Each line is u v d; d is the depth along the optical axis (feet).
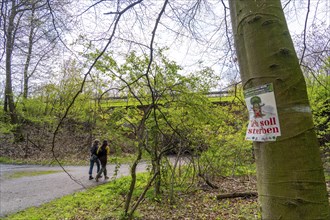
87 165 42.98
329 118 25.00
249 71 3.65
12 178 32.89
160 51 14.62
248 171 28.78
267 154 3.37
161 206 19.66
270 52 3.46
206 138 23.49
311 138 3.27
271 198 3.29
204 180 24.91
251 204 19.04
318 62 9.30
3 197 24.09
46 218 18.15
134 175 16.03
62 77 48.42
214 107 22.08
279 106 3.34
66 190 26.43
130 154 19.44
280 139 3.28
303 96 3.38
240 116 23.93
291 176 3.18
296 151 3.21
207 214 17.85
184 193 22.76
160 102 17.49
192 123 20.10
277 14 3.59
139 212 18.19
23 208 20.79
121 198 21.86
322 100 21.52
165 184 21.88
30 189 27.14
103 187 26.84
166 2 6.42
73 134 50.08
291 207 3.14
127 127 18.26
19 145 51.08
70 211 19.52
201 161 25.52
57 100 49.39
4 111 52.34
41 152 49.03
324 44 9.95
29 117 50.75
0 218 18.35
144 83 16.35
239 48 3.87
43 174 35.45
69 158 46.75
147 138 18.31
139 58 15.31
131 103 17.92
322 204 3.13
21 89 52.49
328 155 24.34
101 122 19.20
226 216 17.06
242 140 25.75
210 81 19.53
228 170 28.84
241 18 3.79
